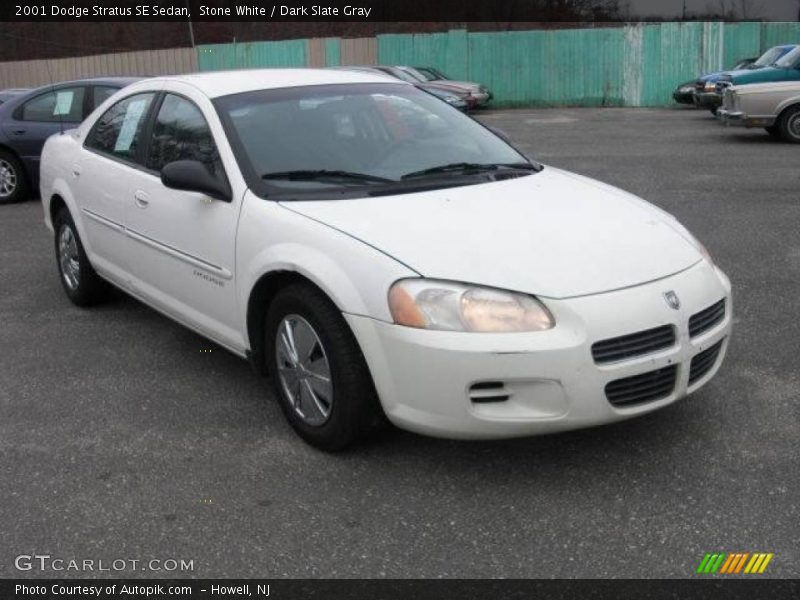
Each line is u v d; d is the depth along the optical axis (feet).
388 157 14.03
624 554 9.77
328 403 11.89
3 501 11.25
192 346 16.98
